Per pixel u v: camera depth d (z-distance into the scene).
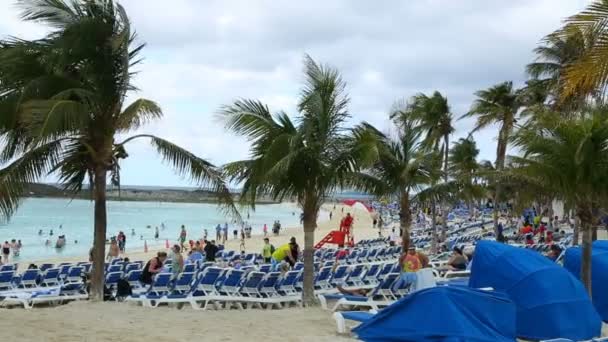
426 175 20.17
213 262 21.33
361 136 13.27
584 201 12.41
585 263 12.50
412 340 8.65
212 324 10.02
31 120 11.08
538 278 10.40
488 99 31.47
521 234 35.75
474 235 39.47
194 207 138.88
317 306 12.98
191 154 13.02
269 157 12.38
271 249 24.11
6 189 11.66
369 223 83.06
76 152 13.31
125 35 11.84
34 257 38.72
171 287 13.88
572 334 10.16
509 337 8.99
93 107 12.43
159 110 12.93
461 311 8.68
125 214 100.12
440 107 31.45
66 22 12.75
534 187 13.62
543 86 29.52
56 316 10.16
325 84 13.23
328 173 13.05
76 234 59.16
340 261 24.27
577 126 11.86
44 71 12.62
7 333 8.32
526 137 12.40
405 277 12.21
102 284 13.43
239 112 12.98
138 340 8.45
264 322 10.41
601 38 7.34
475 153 40.62
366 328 9.20
